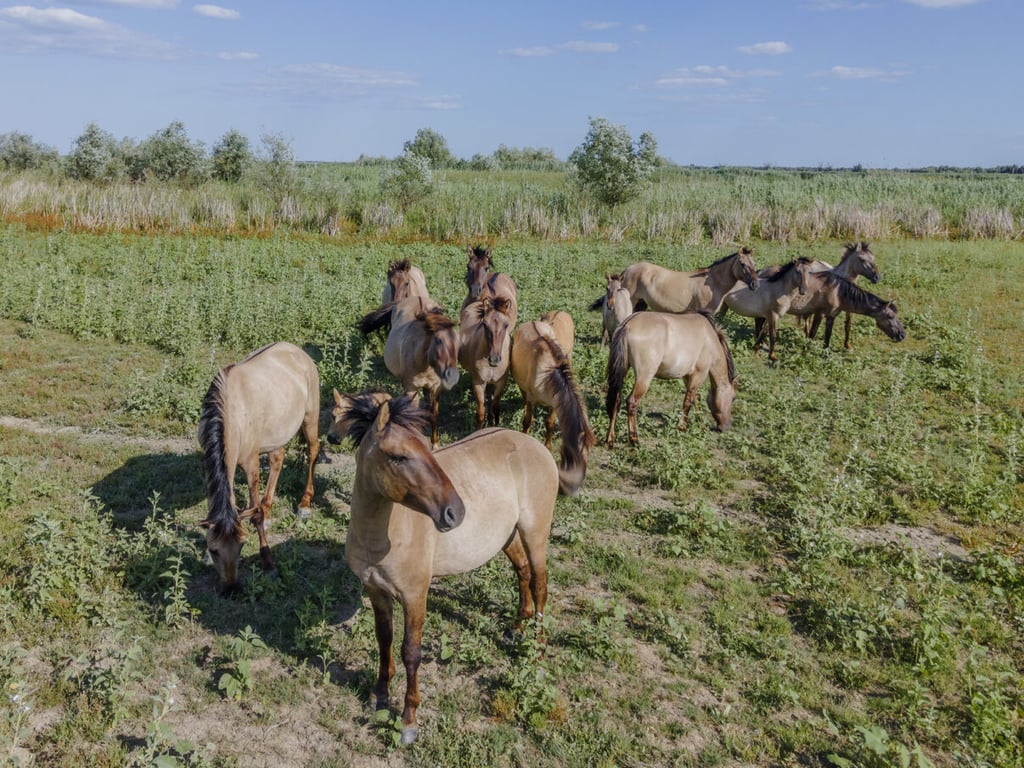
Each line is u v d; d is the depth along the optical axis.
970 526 8.95
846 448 10.88
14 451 9.40
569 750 5.17
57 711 5.27
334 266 22.23
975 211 31.73
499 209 32.94
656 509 8.91
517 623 6.31
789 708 5.77
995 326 17.80
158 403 11.08
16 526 7.59
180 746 4.75
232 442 6.64
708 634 6.64
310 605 6.36
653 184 38.59
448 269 22.41
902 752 4.97
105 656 5.83
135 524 7.86
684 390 13.45
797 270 14.68
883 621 6.82
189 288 18.64
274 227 30.00
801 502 8.84
